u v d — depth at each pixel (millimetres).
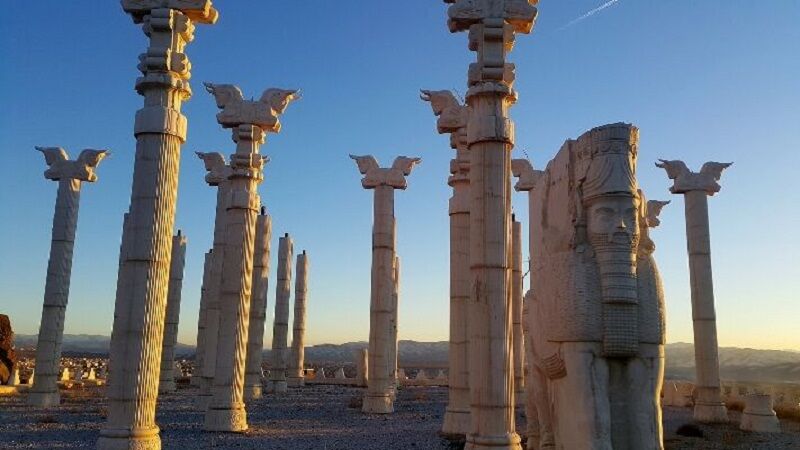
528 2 11727
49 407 21516
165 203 11320
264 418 19188
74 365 48656
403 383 40469
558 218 9883
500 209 11359
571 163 9531
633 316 8695
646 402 8617
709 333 21109
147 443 10617
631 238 8867
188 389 30625
